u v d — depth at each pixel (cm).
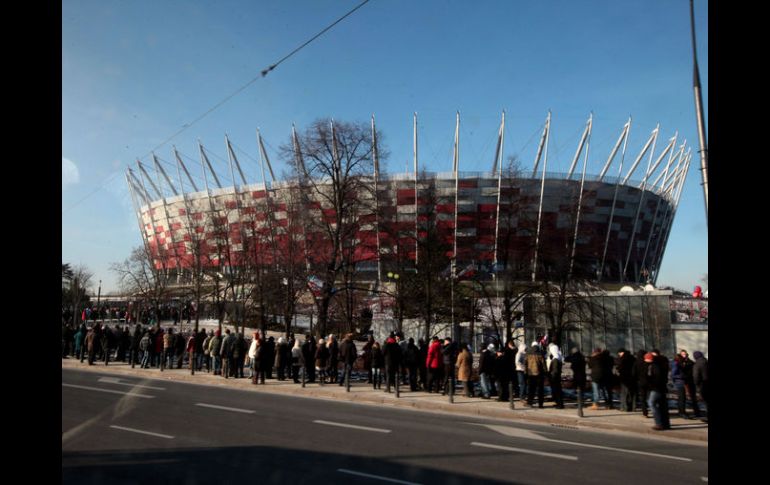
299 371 2302
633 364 1525
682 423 1366
